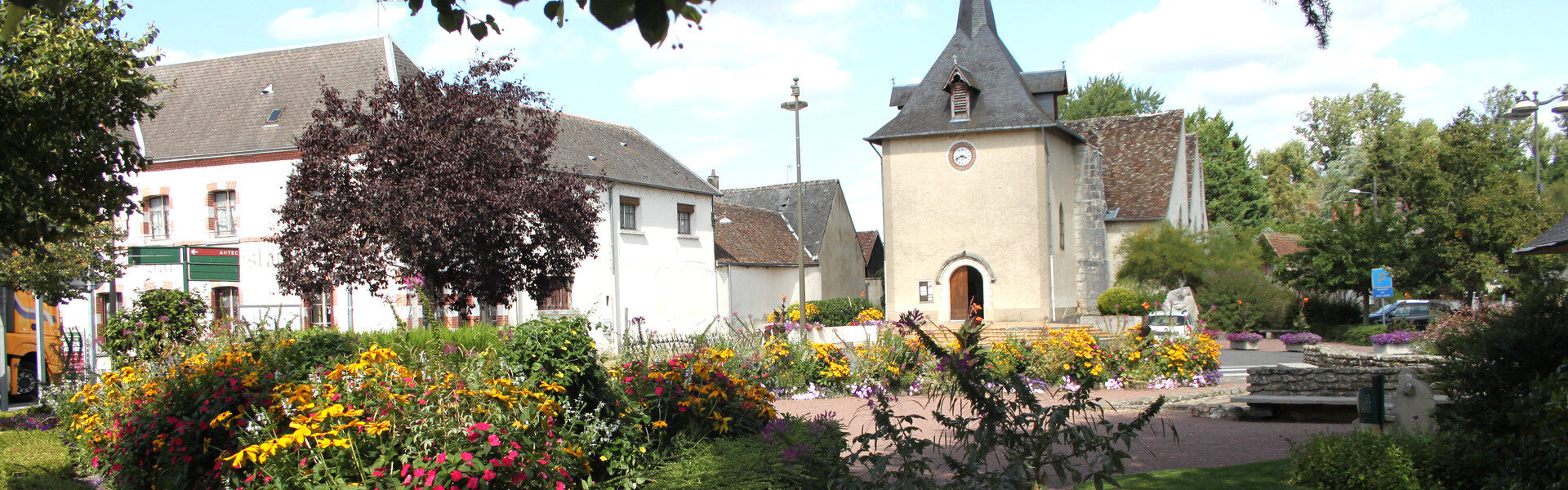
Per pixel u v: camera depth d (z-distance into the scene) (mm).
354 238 16891
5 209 8734
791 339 17297
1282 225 57469
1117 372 16531
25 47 9141
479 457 5793
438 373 6410
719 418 7758
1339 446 8047
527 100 18047
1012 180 31203
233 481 6480
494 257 17672
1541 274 8414
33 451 10203
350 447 5797
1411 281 30719
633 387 7598
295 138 18078
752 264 37469
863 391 15680
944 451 9906
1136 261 34531
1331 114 68250
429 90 17172
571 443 6590
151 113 10719
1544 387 6680
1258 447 10273
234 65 29219
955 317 31703
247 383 7414
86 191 9703
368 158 16969
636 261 31141
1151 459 9625
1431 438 8500
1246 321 34375
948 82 31766
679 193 33719
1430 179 30641
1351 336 30547
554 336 7027
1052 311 30703
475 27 4238
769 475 6766
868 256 49031
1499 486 7043
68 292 17031
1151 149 38250
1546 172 53812
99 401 9352
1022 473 5344
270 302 25844
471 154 16734
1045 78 33844
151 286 26828
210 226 26672
